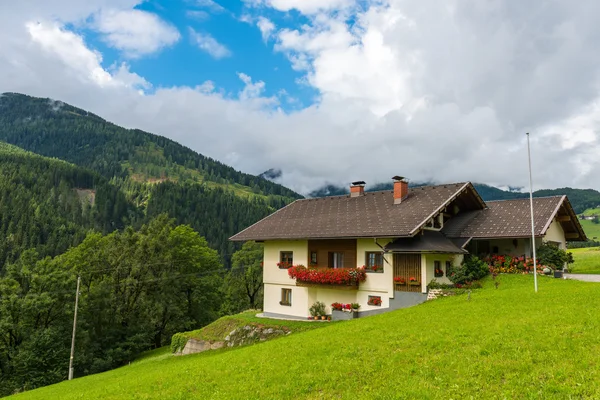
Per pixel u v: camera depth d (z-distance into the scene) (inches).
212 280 2544.3
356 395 445.1
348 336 693.9
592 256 1972.2
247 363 644.7
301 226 1331.2
